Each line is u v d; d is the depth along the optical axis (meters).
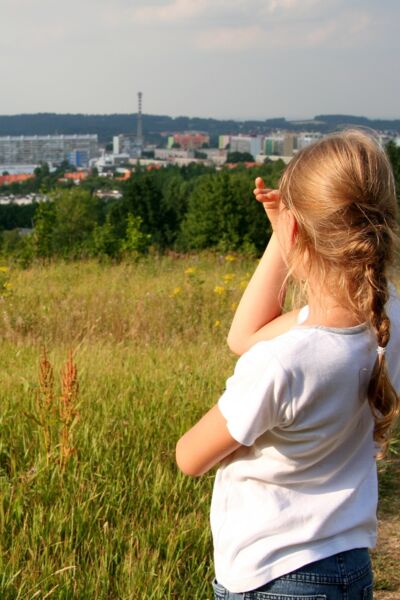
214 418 1.56
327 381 1.50
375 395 1.53
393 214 1.54
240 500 1.61
